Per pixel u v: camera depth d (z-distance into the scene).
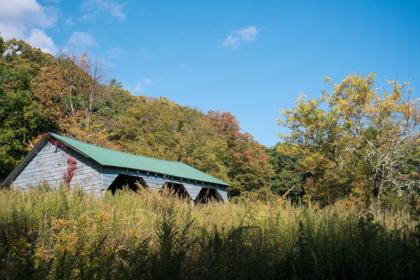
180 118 54.41
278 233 5.56
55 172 22.39
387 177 24.17
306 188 30.45
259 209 7.75
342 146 28.95
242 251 4.08
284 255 4.44
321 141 30.02
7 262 3.47
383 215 6.70
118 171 21.14
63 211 7.57
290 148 31.39
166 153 47.28
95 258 3.72
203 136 51.88
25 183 23.48
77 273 3.56
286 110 31.08
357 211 6.98
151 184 22.81
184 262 3.68
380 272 3.97
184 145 49.69
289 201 8.52
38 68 53.84
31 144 35.03
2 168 33.56
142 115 50.75
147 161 26.56
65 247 3.83
